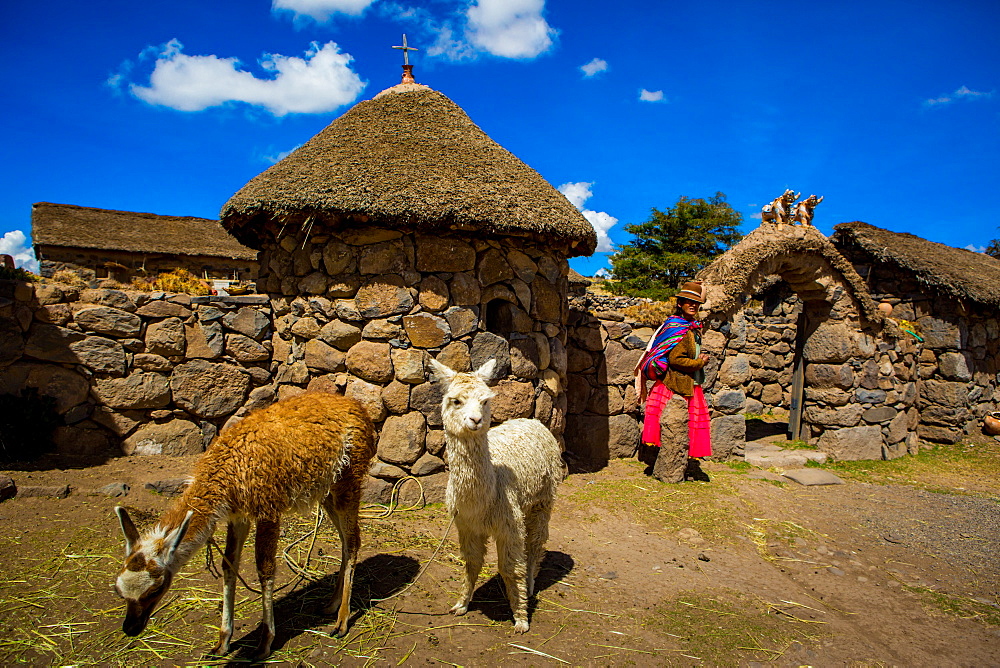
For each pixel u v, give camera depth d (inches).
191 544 118.2
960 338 454.0
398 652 139.3
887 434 394.3
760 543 227.9
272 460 129.4
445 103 293.7
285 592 162.4
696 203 1336.1
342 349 245.0
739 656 146.5
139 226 851.4
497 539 150.8
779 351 521.3
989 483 346.3
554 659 140.3
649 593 178.7
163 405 247.6
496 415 255.6
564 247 281.0
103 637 134.0
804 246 348.8
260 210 239.6
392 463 240.4
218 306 259.9
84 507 191.2
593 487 278.2
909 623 171.3
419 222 231.1
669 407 286.2
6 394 220.7
